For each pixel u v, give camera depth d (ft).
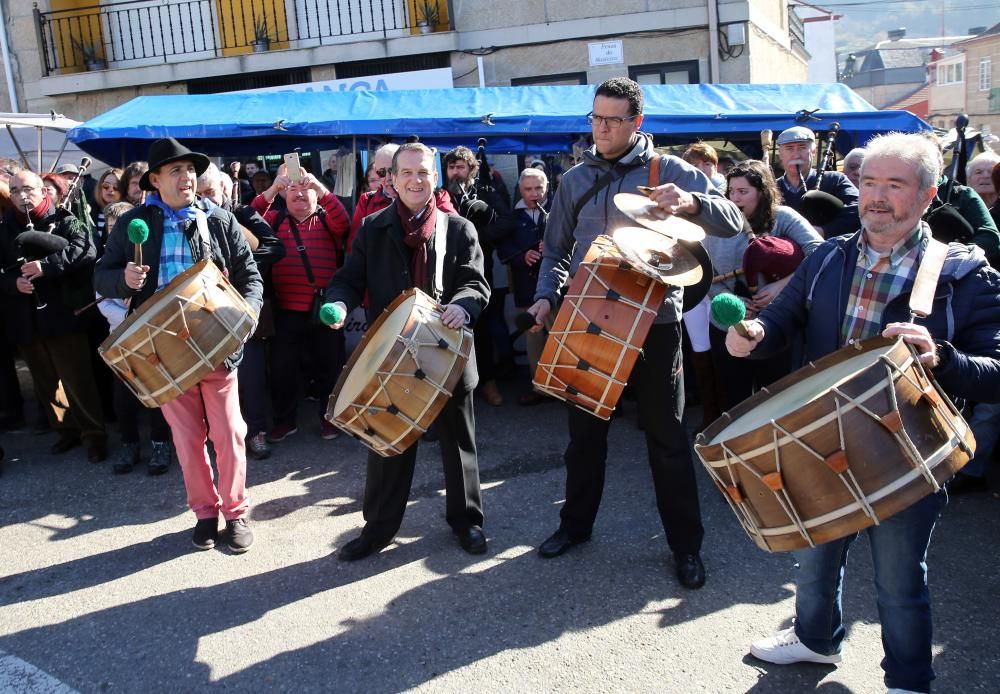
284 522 14.85
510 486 16.02
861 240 8.61
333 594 12.29
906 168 7.87
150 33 41.68
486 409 21.03
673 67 38.73
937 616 10.91
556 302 12.07
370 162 22.99
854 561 12.39
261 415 18.07
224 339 12.03
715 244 15.26
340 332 19.49
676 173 11.41
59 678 10.62
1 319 20.33
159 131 21.68
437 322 11.66
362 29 40.29
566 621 11.28
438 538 13.89
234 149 24.59
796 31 58.08
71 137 21.59
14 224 17.75
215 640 11.28
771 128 22.58
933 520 8.05
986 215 15.79
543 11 38.78
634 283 10.37
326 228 18.80
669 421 11.74
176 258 13.28
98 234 20.21
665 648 10.56
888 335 7.60
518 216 21.17
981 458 14.40
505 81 39.50
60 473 17.80
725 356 15.11
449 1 38.68
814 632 9.66
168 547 14.10
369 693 10.07
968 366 7.64
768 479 7.37
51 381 18.61
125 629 11.64
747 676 9.90
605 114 11.30
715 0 37.76
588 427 12.51
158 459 17.46
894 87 176.55
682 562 12.05
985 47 148.66
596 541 13.46
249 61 39.70
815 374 8.25
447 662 10.56
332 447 18.62
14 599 12.61
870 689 9.57
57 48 41.52
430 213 12.91
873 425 7.06
